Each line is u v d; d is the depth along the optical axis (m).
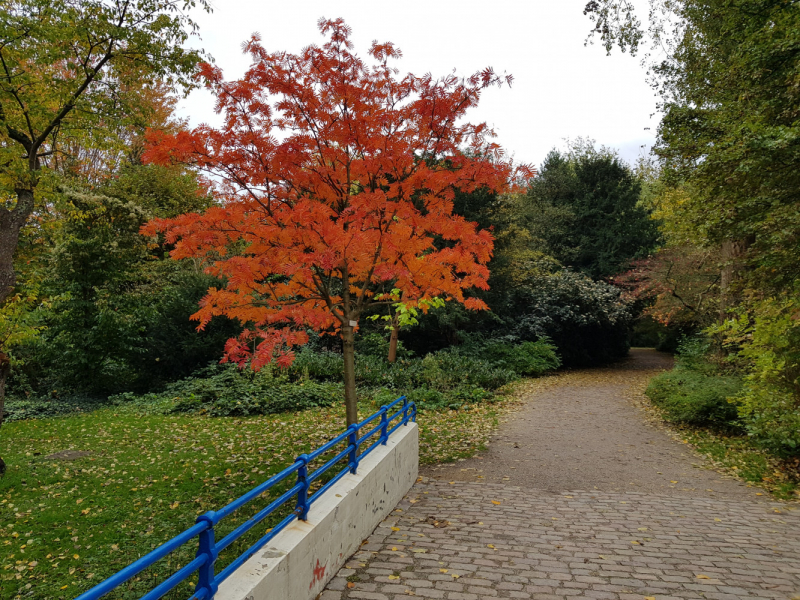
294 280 5.78
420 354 17.53
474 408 11.41
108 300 13.30
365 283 6.01
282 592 2.79
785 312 7.33
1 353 7.17
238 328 13.41
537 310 20.34
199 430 9.00
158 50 8.50
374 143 5.41
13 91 7.50
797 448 6.99
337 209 5.85
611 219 26.33
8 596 3.50
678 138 10.09
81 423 9.73
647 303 23.61
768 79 7.93
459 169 5.73
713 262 15.24
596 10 13.21
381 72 5.76
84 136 8.84
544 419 10.62
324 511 3.56
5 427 9.52
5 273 7.29
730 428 9.12
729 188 7.92
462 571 3.77
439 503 5.59
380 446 5.41
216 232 5.05
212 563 2.32
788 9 8.10
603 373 19.81
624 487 6.30
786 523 5.01
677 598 3.38
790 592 3.48
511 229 18.94
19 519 4.91
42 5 7.62
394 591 3.43
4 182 7.93
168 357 13.11
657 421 10.45
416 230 5.55
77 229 12.93
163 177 20.42
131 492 5.71
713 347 13.98
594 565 3.92
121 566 3.94
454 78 5.62
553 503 5.62
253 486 5.94
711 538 4.56
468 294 17.22
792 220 6.68
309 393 11.66
